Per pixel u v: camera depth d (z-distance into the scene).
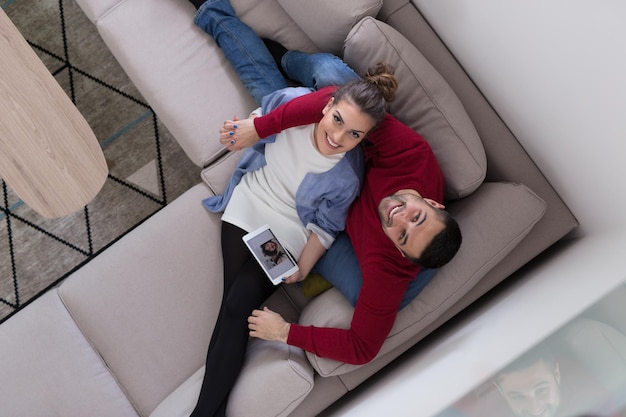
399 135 1.67
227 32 1.92
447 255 1.51
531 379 1.00
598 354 0.96
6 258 2.23
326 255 1.81
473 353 1.35
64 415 1.80
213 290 1.88
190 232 1.89
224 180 1.93
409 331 1.69
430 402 1.20
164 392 1.85
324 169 1.72
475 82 1.84
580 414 0.94
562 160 1.62
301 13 1.86
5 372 1.79
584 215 1.68
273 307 1.89
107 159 2.29
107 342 1.85
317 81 1.83
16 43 1.77
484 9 1.55
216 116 1.94
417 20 1.88
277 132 1.73
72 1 2.33
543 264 1.81
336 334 1.63
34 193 1.78
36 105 1.77
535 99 1.57
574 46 1.30
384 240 1.63
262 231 1.76
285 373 1.65
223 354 1.72
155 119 2.32
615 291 1.00
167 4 1.96
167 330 1.86
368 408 1.60
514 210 1.67
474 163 1.69
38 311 1.84
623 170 1.36
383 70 1.63
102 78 2.32
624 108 1.25
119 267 1.86
